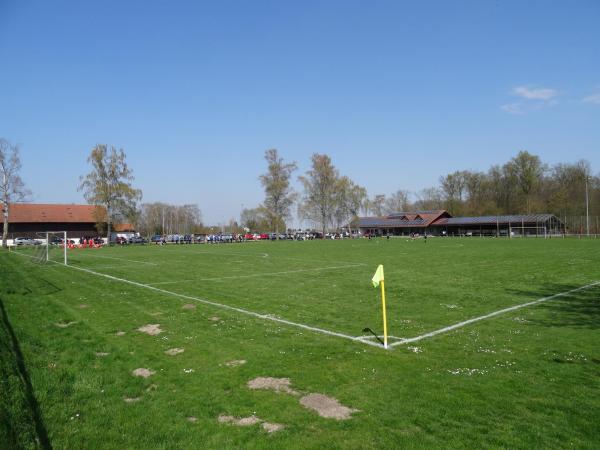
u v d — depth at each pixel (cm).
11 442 462
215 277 2173
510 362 793
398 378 716
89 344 960
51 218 8731
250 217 12531
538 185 9625
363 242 6975
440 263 2789
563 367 761
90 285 1922
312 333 1029
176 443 516
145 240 8100
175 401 638
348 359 823
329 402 628
